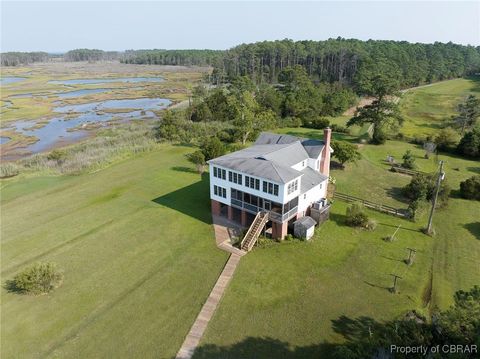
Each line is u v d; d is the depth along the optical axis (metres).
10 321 24.91
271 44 161.50
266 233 35.25
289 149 39.91
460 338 18.89
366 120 68.81
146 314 25.36
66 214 40.69
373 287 27.77
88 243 34.56
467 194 43.56
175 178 50.84
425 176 44.03
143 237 35.38
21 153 69.94
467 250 32.75
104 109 112.25
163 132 71.94
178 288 27.98
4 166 56.44
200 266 30.64
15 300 27.00
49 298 27.14
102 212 40.88
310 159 41.41
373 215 39.41
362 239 34.47
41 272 27.75
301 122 83.38
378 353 19.70
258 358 21.61
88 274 29.86
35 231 37.06
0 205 43.50
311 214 37.06
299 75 114.88
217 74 153.38
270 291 27.39
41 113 105.12
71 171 54.72
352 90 111.69
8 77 197.62
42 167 57.03
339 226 36.94
